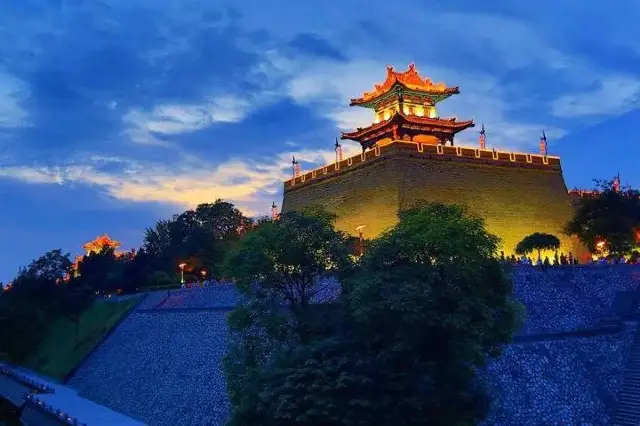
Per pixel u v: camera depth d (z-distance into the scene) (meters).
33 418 63.22
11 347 93.31
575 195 91.00
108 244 163.00
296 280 40.00
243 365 39.41
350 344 34.22
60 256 100.75
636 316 52.31
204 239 104.44
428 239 33.78
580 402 45.38
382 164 76.12
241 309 39.75
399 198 73.06
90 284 106.50
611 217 69.81
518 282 52.84
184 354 65.19
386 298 32.41
